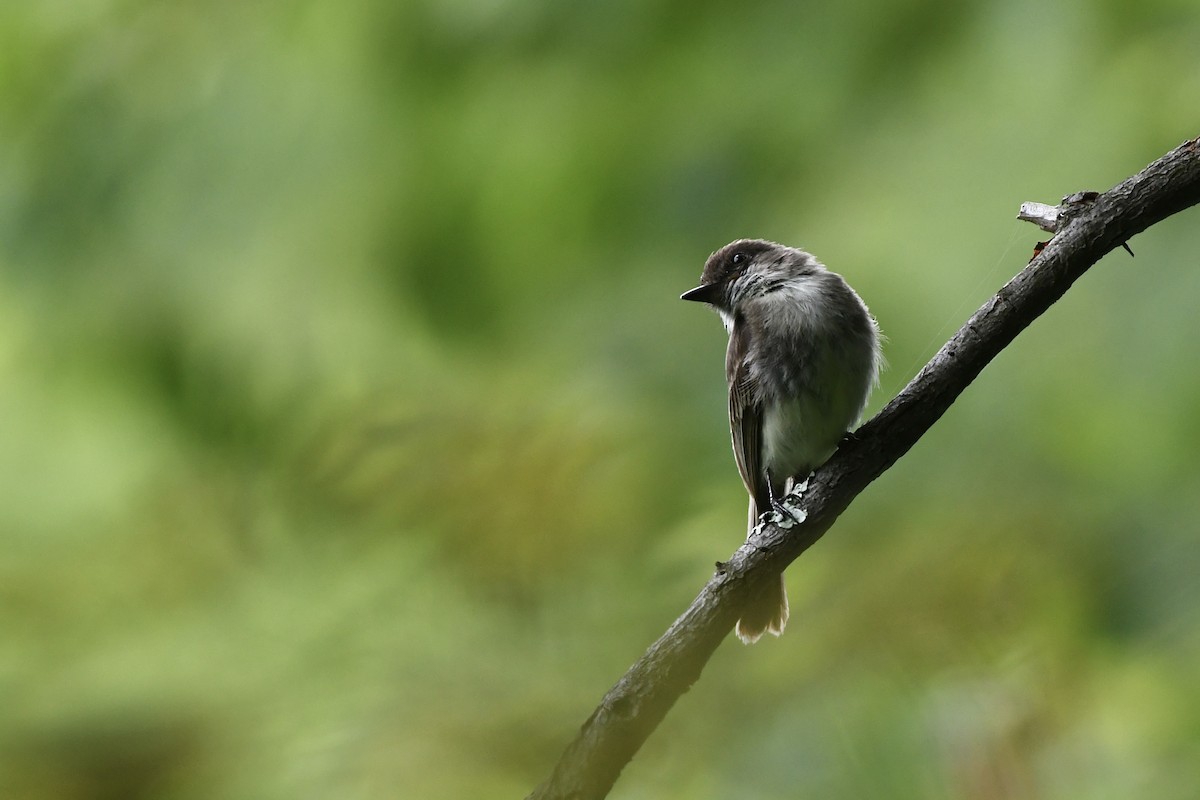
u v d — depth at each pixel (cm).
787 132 759
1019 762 733
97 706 669
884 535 734
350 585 702
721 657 733
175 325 756
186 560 718
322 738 652
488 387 735
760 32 760
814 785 682
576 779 673
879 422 739
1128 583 739
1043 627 734
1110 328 748
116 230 761
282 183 761
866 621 712
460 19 762
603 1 762
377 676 671
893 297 753
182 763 660
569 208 760
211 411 741
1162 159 738
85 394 753
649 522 733
